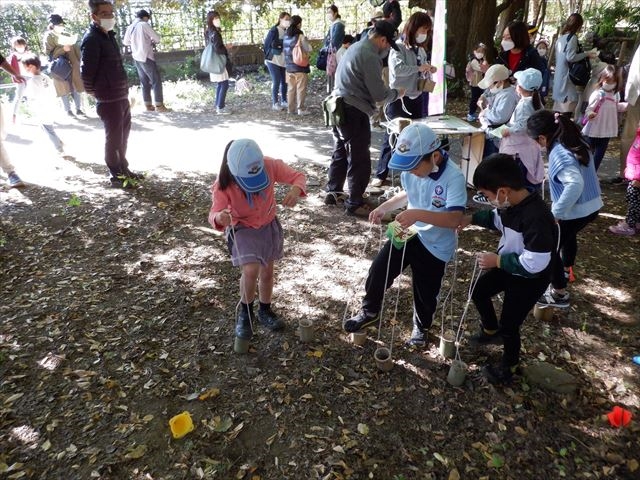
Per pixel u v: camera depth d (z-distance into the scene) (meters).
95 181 6.27
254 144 2.75
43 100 6.95
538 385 2.95
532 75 4.49
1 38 13.25
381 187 6.00
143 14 9.59
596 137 5.96
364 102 4.86
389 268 2.99
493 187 2.48
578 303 3.74
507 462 2.49
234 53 16.05
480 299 3.03
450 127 5.23
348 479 2.39
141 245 4.70
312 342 3.34
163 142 7.96
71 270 4.27
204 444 2.59
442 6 5.77
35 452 2.55
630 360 3.17
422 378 3.02
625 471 2.44
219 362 3.17
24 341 3.37
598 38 10.26
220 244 4.71
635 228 4.82
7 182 6.23
